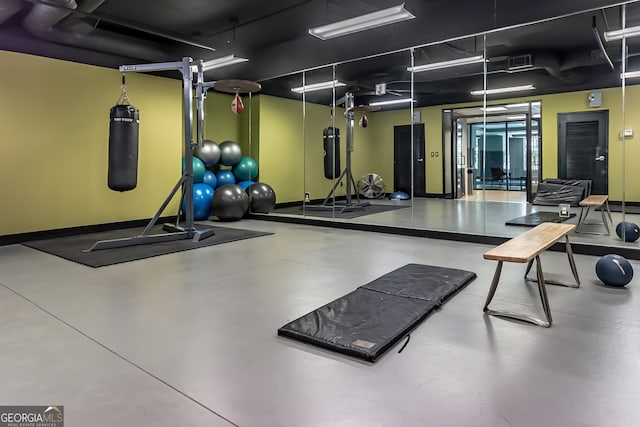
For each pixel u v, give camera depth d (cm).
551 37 550
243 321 287
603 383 201
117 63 666
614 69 520
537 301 322
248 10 564
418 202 718
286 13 578
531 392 193
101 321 287
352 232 667
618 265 350
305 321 274
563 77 557
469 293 346
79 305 320
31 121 588
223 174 860
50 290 358
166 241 573
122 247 534
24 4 466
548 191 586
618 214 528
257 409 182
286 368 220
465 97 642
